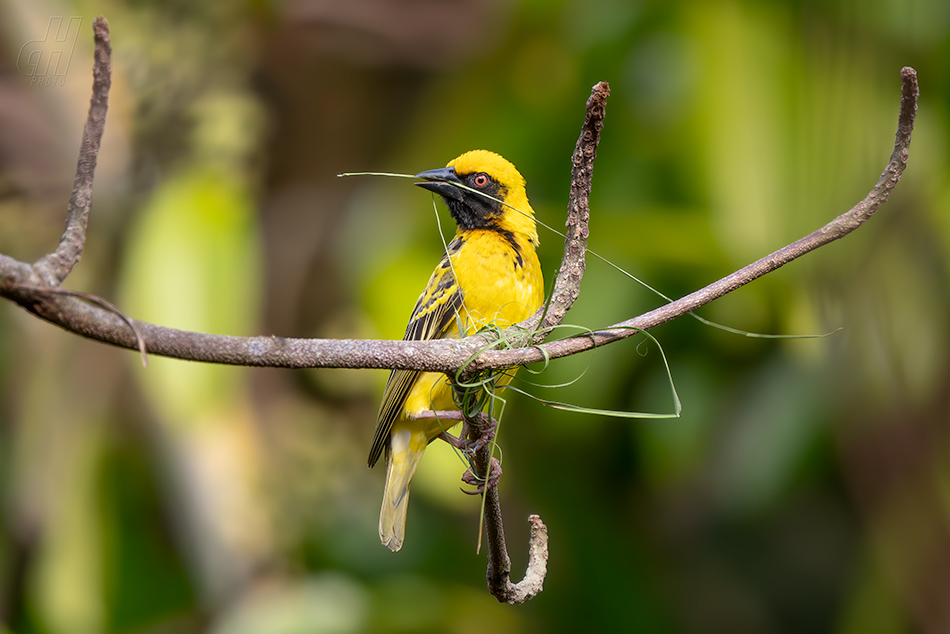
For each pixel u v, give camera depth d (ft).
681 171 33.19
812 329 32.27
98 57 11.46
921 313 29.40
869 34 28.94
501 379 17.10
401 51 39.22
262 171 38.86
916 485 30.42
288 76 38.68
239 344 11.87
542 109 34.63
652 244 33.24
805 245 14.20
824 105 29.12
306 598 35.65
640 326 13.94
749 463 35.40
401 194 35.50
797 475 35.45
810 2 29.48
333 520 38.09
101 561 36.19
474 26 37.88
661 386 36.94
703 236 32.40
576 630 38.14
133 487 36.63
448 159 35.09
